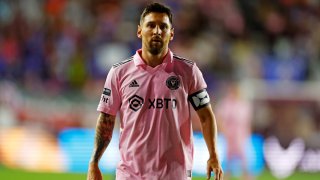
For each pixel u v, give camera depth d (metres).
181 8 69.12
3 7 66.31
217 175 17.55
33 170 51.56
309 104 56.94
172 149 17.53
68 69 61.97
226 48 66.94
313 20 73.38
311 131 56.12
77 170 52.81
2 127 53.34
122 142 17.95
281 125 55.44
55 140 53.53
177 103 17.67
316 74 68.19
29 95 56.44
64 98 57.16
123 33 66.25
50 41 64.44
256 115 55.44
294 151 55.12
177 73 17.81
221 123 50.81
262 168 54.00
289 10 72.94
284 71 66.50
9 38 63.78
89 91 59.66
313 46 70.88
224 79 61.84
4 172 49.44
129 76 17.89
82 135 54.00
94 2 68.81
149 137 17.53
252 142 54.03
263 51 68.56
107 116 18.23
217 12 69.94
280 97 56.91
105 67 63.47
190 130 17.98
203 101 18.11
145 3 68.62
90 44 64.81
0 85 55.16
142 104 17.61
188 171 17.84
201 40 66.94
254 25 70.69
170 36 18.05
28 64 62.28
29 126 53.81
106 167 50.03
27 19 66.00
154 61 17.88
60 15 66.88
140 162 17.55
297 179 50.25
